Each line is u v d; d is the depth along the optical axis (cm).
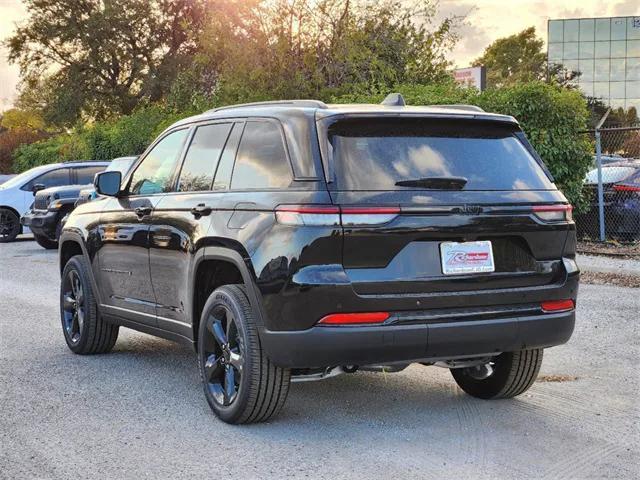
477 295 479
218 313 521
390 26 2027
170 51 4381
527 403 566
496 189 493
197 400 580
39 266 1480
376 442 484
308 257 453
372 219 455
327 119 478
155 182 628
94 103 4428
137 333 834
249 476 430
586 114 1484
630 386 609
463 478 425
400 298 460
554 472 434
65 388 616
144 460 457
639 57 7456
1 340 801
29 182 2038
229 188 532
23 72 4431
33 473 439
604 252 1327
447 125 506
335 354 455
